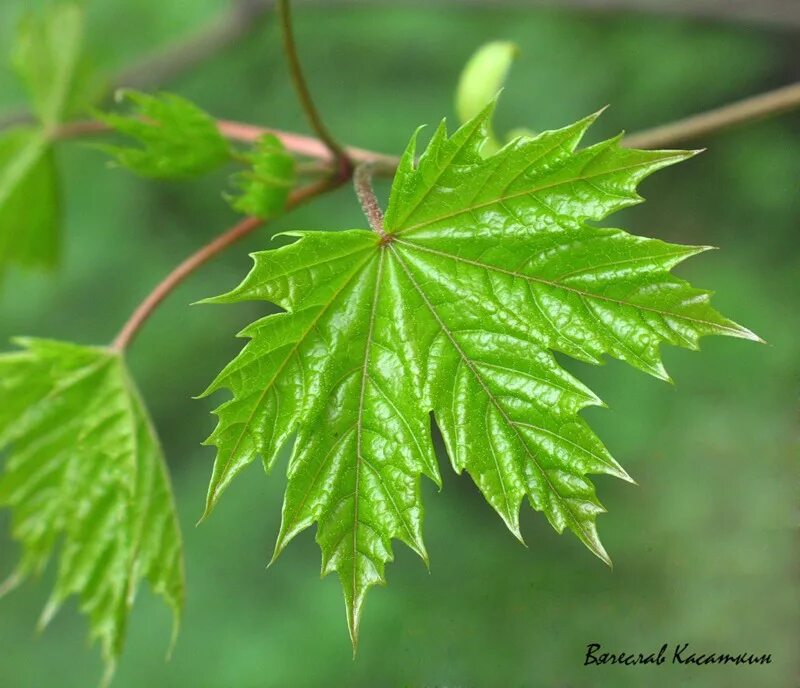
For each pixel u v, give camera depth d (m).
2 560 1.11
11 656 1.07
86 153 1.11
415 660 0.56
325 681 0.93
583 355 0.45
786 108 0.50
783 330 0.95
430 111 1.11
